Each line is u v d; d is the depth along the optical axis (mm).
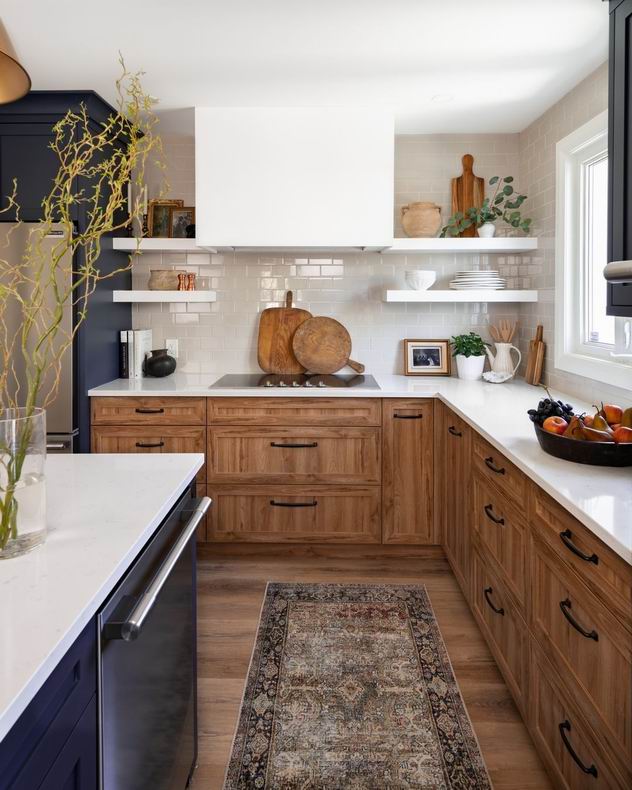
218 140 3518
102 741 1062
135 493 1532
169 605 1510
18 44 2682
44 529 1198
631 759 1277
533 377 3641
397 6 2355
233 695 2248
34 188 3281
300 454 3486
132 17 2439
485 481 2529
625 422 1994
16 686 749
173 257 4062
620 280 1626
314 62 2879
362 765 1902
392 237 3561
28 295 3205
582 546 1539
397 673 2387
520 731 2061
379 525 3510
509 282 4008
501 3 2338
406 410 3465
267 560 3516
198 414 3473
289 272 4074
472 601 2771
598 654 1450
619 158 2092
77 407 3389
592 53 2770
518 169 4000
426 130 3902
